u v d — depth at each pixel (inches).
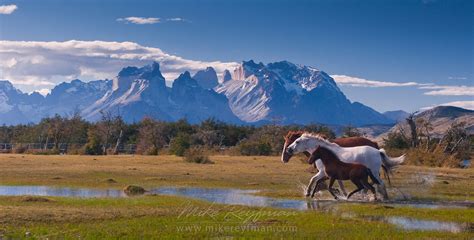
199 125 4178.2
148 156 2443.4
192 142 3405.5
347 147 1030.4
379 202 931.3
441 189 1138.7
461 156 2513.5
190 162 1947.6
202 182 1262.3
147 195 987.3
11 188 1114.7
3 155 2377.0
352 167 954.7
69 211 725.3
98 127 3540.8
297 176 1400.1
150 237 594.9
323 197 999.0
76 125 3580.2
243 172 1514.5
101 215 708.0
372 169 982.4
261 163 1929.1
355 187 1162.0
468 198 991.0
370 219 733.3
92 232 609.6
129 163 1877.5
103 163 1859.0
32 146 3356.3
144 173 1466.5
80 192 1050.7
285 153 1033.5
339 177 964.0
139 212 743.7
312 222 691.4
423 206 880.3
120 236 596.7
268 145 2773.1
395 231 642.2
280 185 1204.5
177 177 1368.1
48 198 892.0
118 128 3624.5
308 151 1013.2
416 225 693.3
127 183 1226.6
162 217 714.2
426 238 605.0
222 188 1151.0
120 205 818.8
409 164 2080.5
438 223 709.3
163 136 3789.4
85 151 2805.1
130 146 3309.5
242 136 3993.6
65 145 3275.1
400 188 1143.0
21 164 1734.7
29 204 801.6
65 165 1722.4
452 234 628.4
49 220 666.8
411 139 2807.6
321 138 1004.6
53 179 1284.4
